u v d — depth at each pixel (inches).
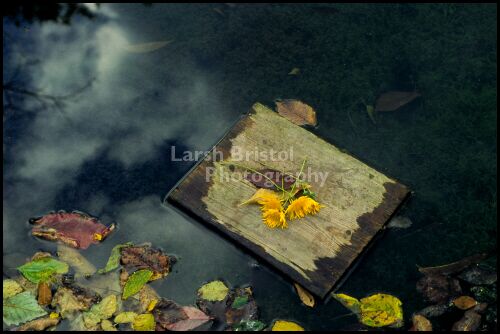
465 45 59.0
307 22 60.2
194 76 57.8
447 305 49.0
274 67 58.1
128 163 54.3
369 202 51.6
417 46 59.0
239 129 54.2
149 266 49.9
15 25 60.7
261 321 48.6
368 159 54.2
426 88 57.0
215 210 51.4
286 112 55.4
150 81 57.7
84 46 59.6
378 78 57.4
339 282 49.9
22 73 58.4
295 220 50.9
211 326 48.3
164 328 48.0
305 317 48.8
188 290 49.7
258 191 51.0
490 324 48.3
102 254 50.8
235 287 49.8
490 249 50.9
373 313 48.6
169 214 52.3
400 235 51.4
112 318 48.4
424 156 54.3
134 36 59.9
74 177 53.9
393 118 55.7
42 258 50.2
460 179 53.4
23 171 54.2
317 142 53.8
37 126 56.0
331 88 57.0
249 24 60.2
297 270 49.5
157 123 55.9
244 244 50.4
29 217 52.4
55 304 48.8
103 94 57.2
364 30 59.8
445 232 51.5
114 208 52.6
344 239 50.4
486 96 56.6
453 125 55.4
